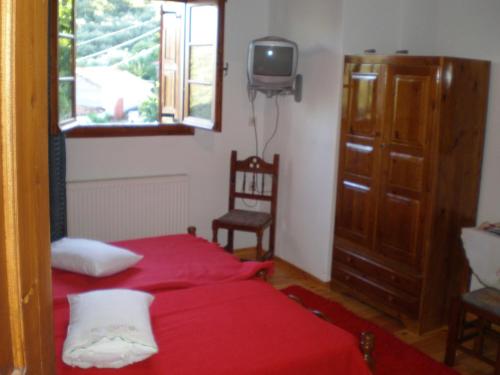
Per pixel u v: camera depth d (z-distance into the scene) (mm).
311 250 4312
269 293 2527
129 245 3154
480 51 3480
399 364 3043
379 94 3529
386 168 3533
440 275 3426
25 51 598
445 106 3178
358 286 3844
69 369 1782
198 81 4062
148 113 5754
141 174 4289
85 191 3941
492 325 3549
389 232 3561
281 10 4422
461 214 3451
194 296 2439
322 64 4023
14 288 583
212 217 4715
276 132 4625
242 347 1994
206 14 3908
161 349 1950
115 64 5531
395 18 4023
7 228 569
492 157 3445
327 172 4070
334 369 2018
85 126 3986
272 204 4457
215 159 4621
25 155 608
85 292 2365
